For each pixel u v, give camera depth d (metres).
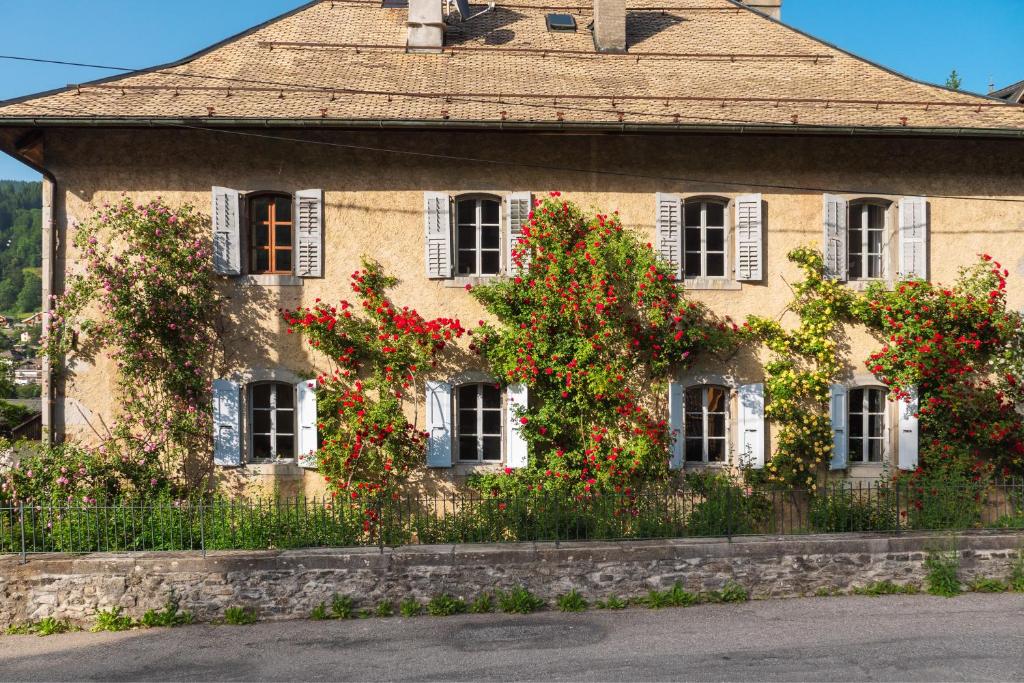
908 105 12.23
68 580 8.93
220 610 9.02
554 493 10.10
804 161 12.10
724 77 13.18
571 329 11.58
